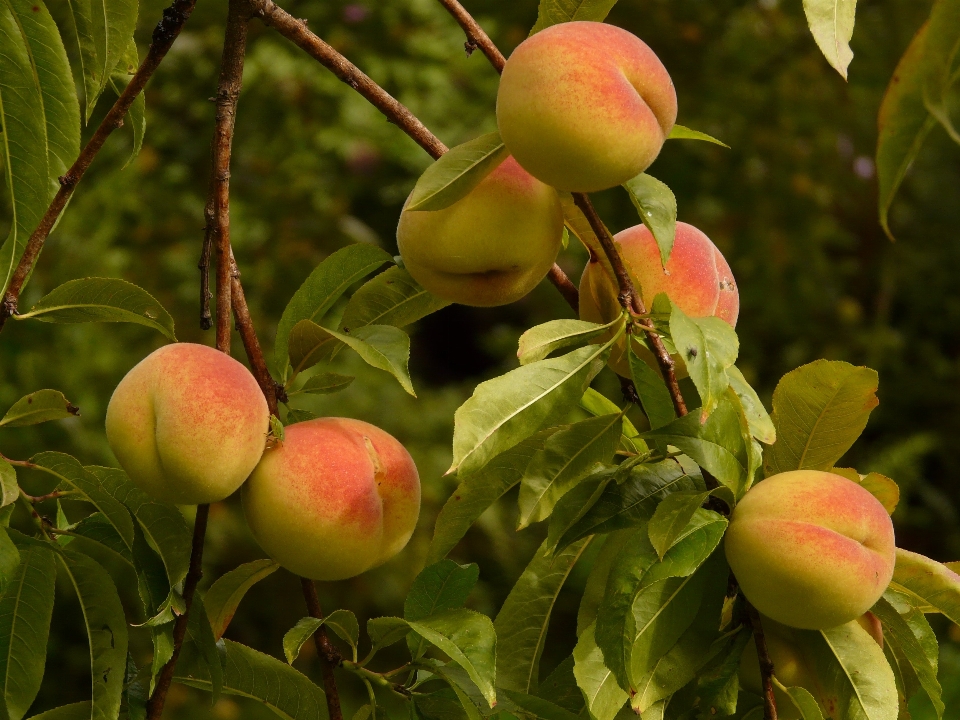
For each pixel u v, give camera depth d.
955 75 1.06
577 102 1.16
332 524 1.21
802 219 4.07
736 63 4.10
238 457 1.19
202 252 1.26
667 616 1.19
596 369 1.21
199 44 3.69
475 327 4.96
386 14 3.85
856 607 1.17
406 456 1.25
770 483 1.19
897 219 4.33
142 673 1.25
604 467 1.23
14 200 1.29
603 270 1.26
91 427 3.18
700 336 1.16
